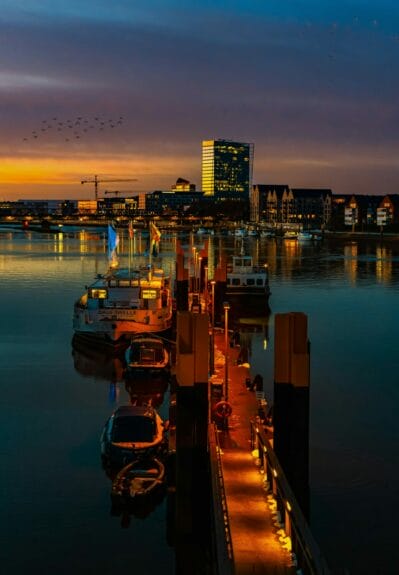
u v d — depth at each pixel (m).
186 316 25.41
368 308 86.56
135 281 64.88
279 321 26.20
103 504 30.31
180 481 25.56
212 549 23.48
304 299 95.94
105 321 59.84
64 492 31.30
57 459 35.03
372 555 25.94
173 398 37.81
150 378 50.00
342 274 130.62
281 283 115.44
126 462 32.50
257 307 87.75
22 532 28.00
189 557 25.19
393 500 30.05
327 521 28.27
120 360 57.38
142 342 51.59
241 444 31.31
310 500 29.98
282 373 26.25
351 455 35.03
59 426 40.16
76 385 49.38
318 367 54.00
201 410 25.41
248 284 87.81
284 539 21.33
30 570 25.59
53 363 55.91
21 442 37.44
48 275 123.62
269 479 25.95
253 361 56.69
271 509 23.73
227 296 87.81
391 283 114.94
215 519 20.83
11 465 34.25
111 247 74.81
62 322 74.00
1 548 26.92
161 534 28.06
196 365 25.33
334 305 89.75
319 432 38.50
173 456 30.83
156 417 35.66
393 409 42.88
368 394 46.25
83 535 27.91
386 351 60.19
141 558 26.39
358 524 28.06
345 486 31.38
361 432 38.56
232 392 40.44
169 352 58.34
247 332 72.44
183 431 25.44
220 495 22.59
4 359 57.00
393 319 77.56
